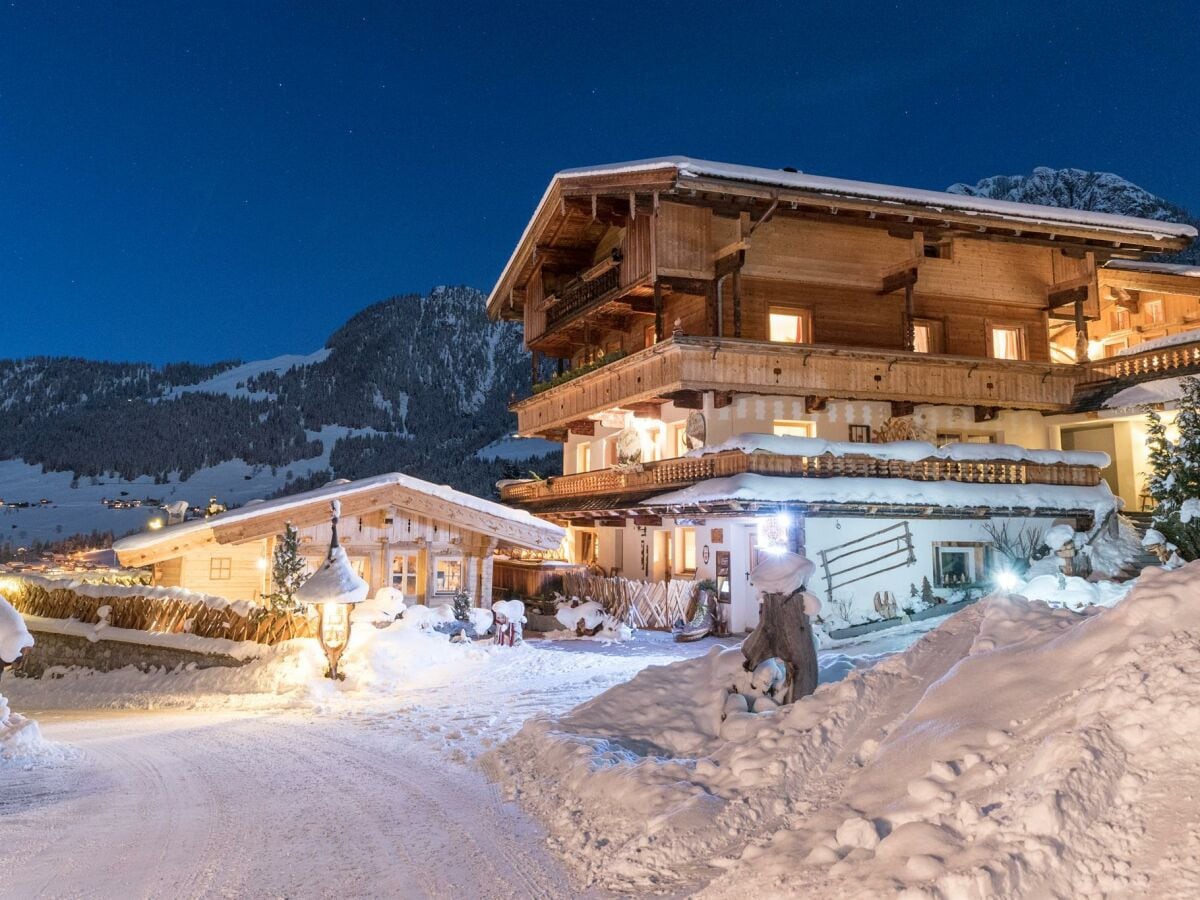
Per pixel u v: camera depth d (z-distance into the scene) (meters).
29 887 5.62
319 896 5.43
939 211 27.38
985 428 30.22
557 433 39.69
